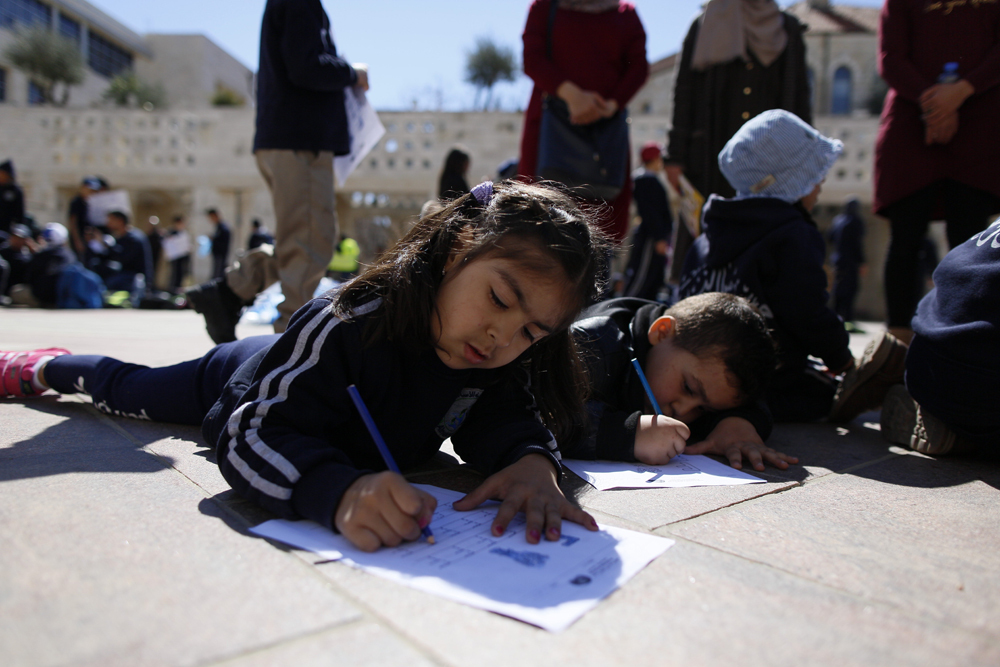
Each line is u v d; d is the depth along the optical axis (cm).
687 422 176
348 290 120
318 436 114
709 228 222
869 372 193
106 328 462
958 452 165
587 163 298
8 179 798
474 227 112
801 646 71
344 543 93
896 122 253
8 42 2339
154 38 2886
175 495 113
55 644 65
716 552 98
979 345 146
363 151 314
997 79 227
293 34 255
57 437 151
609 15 304
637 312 183
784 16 304
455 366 122
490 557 91
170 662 63
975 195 241
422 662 65
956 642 74
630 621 75
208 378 155
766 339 166
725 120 308
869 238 1472
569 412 144
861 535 108
